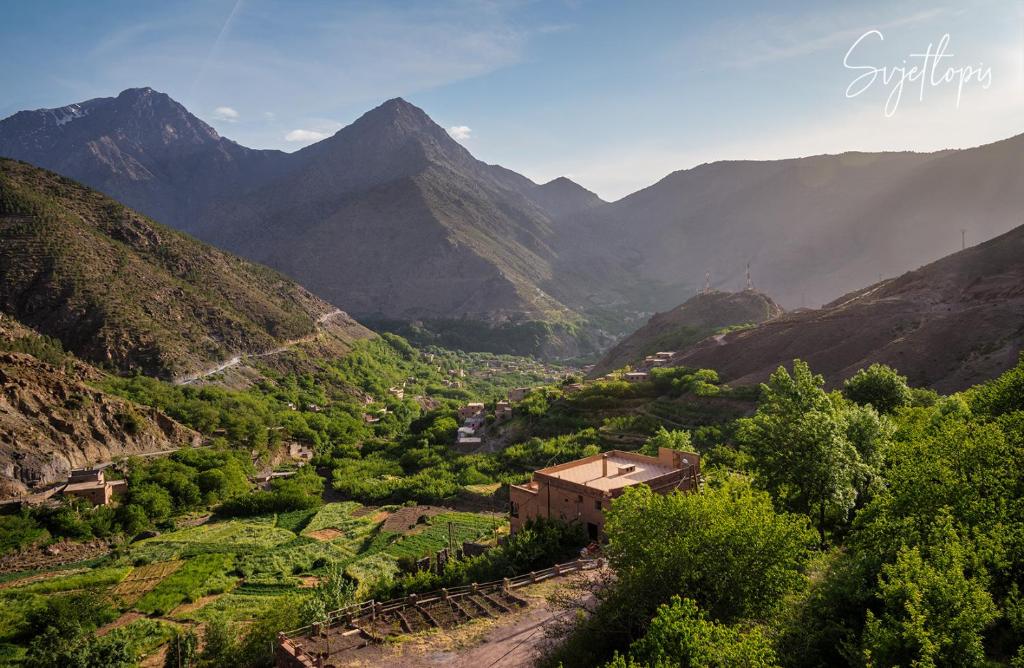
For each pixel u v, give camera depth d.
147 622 53.72
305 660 29.94
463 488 94.06
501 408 132.25
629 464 51.47
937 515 25.64
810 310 146.88
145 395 114.12
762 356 118.62
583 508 44.38
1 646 49.22
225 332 158.00
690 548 24.38
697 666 18.34
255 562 68.62
